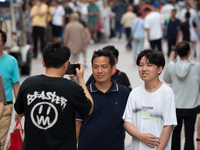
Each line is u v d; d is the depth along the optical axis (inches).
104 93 275.0
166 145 266.7
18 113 245.9
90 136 271.0
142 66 263.7
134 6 1579.7
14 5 818.2
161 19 949.8
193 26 1024.2
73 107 231.3
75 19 828.6
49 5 1223.5
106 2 1482.5
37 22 1115.9
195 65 366.6
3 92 274.2
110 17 1513.3
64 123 227.6
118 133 274.2
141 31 936.9
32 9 1123.9
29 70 852.0
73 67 255.4
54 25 1226.0
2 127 328.5
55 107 226.4
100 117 273.0
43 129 226.2
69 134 230.2
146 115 263.6
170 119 260.1
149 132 262.2
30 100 229.6
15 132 318.3
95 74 274.7
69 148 229.3
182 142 434.9
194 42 1042.1
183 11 1266.0
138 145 266.4
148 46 1177.4
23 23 855.7
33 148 228.1
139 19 939.3
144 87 268.8
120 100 276.5
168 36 988.6
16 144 316.8
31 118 228.5
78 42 820.0
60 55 232.4
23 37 853.8
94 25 1386.6
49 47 234.4
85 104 235.3
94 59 275.0
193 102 365.7
